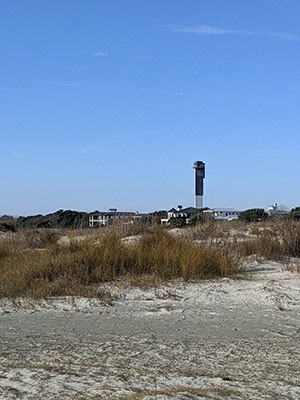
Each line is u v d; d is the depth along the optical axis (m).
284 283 11.31
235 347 6.85
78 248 13.68
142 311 9.16
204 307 9.41
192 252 12.73
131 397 4.86
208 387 5.18
